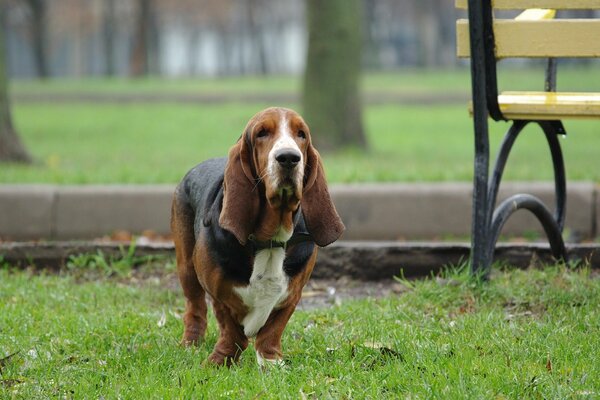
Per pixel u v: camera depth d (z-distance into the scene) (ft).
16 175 55.77
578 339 27.22
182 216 28.63
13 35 370.32
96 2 301.84
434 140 99.66
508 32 30.86
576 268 36.37
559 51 30.66
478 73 31.40
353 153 82.07
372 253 37.60
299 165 23.32
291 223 24.59
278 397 23.03
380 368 25.25
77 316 31.60
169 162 69.15
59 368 25.88
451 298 32.48
